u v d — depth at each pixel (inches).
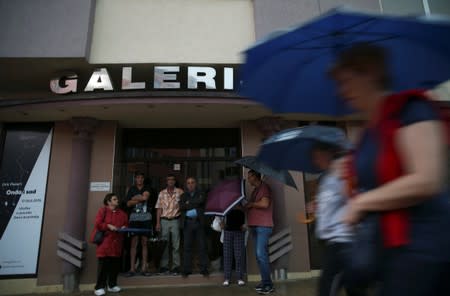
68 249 268.4
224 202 252.2
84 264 272.8
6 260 273.4
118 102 261.6
